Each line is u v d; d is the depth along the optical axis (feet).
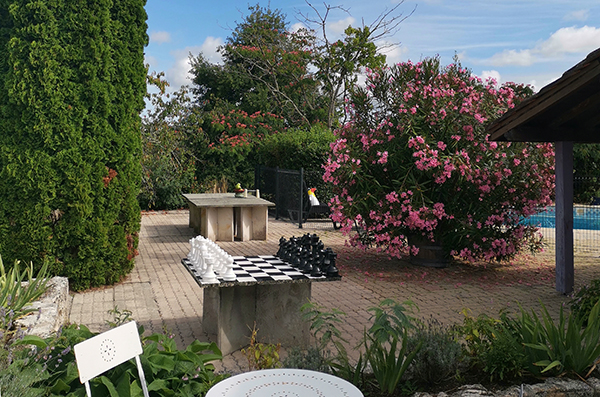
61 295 19.30
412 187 29.07
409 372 12.41
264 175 65.77
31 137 23.26
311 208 52.01
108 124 25.13
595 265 32.89
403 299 23.98
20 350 11.71
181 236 45.47
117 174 26.18
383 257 35.09
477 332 13.17
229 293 16.44
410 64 31.76
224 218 43.16
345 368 12.25
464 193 30.27
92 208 24.49
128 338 8.75
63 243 24.34
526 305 22.88
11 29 23.20
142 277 28.53
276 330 17.13
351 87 33.04
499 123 23.80
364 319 20.61
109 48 25.09
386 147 30.48
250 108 86.63
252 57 86.22
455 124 29.43
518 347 12.89
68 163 23.80
